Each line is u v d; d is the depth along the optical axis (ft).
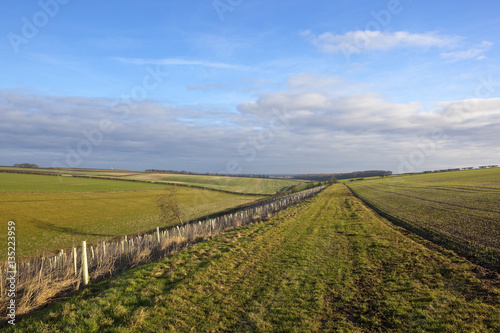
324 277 26.35
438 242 39.81
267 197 205.16
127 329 17.28
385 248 36.60
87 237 79.10
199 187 235.81
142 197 159.02
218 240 44.57
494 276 24.85
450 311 18.85
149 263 32.30
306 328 17.49
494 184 142.00
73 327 17.37
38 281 22.56
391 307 19.84
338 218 67.67
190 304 20.97
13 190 135.23
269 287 24.20
